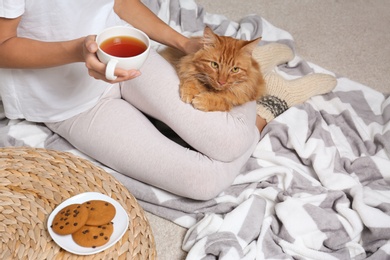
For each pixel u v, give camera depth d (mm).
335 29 2383
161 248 1558
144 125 1545
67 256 1152
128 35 1214
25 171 1273
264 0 2510
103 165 1656
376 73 2182
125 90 1617
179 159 1510
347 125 1884
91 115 1562
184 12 2186
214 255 1468
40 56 1323
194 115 1513
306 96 1931
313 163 1704
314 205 1564
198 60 1499
